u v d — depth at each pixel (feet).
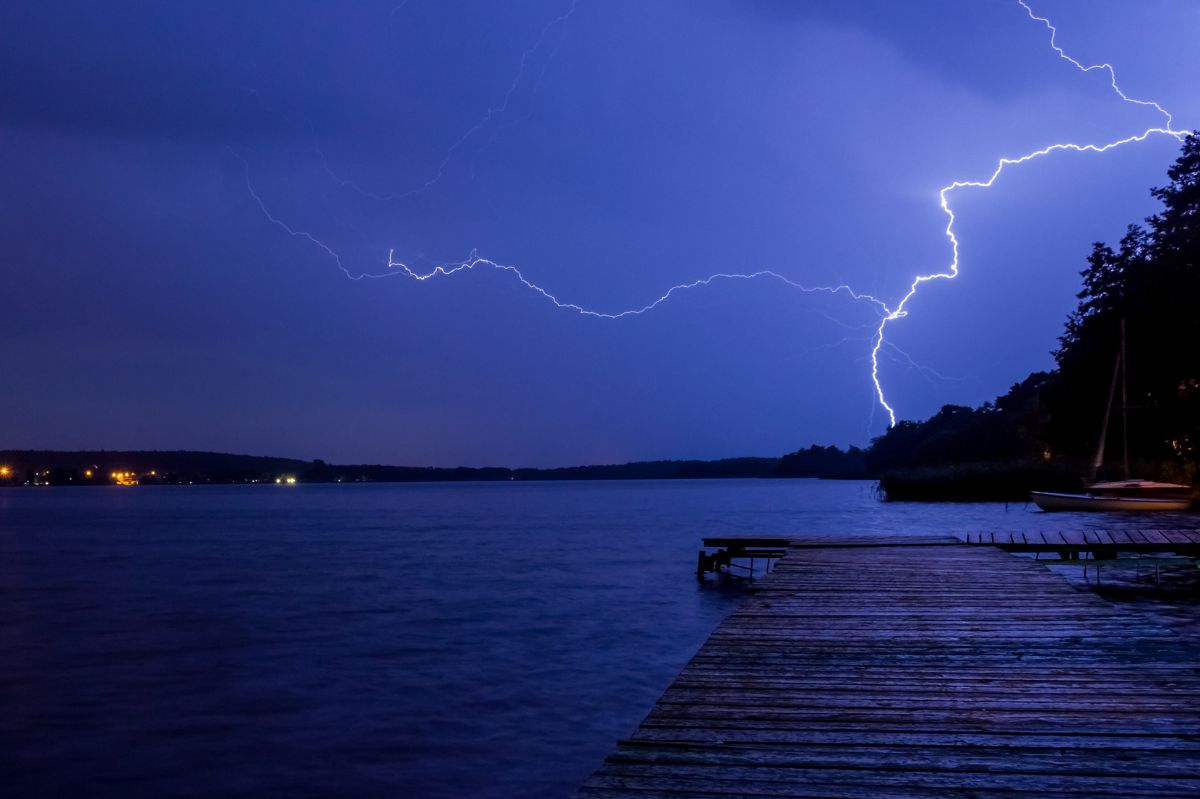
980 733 18.57
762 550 76.48
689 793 15.10
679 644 49.78
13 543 145.48
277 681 41.83
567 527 169.89
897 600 37.65
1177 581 65.92
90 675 43.57
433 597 70.33
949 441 299.17
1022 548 64.13
